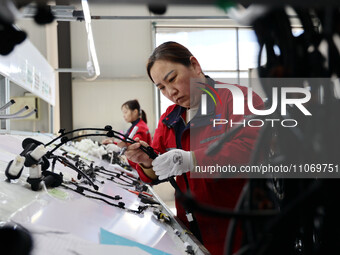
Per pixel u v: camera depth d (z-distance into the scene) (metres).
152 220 1.09
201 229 1.24
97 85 7.36
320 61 0.40
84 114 7.37
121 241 0.68
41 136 2.93
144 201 1.45
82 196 1.05
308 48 0.40
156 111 7.34
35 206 0.74
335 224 0.42
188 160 1.06
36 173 0.87
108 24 7.17
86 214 0.84
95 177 1.58
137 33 7.26
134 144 1.16
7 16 0.28
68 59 6.79
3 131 2.28
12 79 2.27
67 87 7.02
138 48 7.30
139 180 2.42
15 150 1.57
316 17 0.38
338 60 0.39
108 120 7.40
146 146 1.21
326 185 0.34
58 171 1.23
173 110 1.59
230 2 0.29
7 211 0.64
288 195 0.47
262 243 0.34
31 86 2.94
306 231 0.45
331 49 0.38
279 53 0.42
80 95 7.34
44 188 0.91
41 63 3.45
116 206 1.10
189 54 1.33
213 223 1.22
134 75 7.36
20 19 0.29
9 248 0.51
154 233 0.92
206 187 1.22
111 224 0.84
